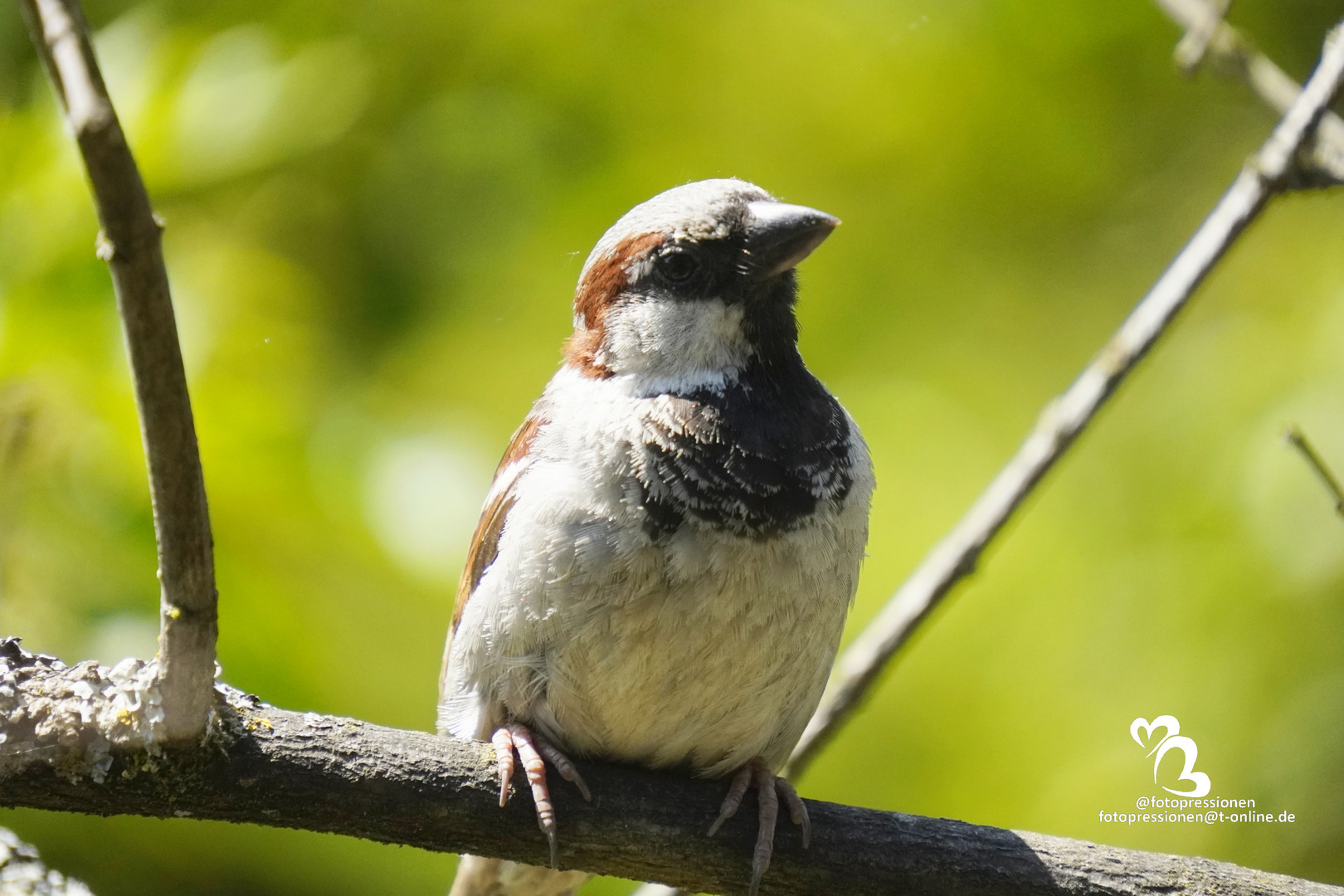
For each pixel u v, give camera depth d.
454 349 11.59
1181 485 10.44
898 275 11.95
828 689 7.74
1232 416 10.45
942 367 11.70
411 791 5.48
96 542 7.57
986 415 11.45
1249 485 9.95
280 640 8.15
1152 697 9.84
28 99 9.07
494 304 11.77
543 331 11.73
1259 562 9.76
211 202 9.86
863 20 11.74
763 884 5.85
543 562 5.81
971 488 11.09
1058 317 11.88
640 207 6.77
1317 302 10.70
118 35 9.55
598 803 5.84
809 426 6.19
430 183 11.85
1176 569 10.11
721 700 5.95
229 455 8.12
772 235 6.43
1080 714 10.00
